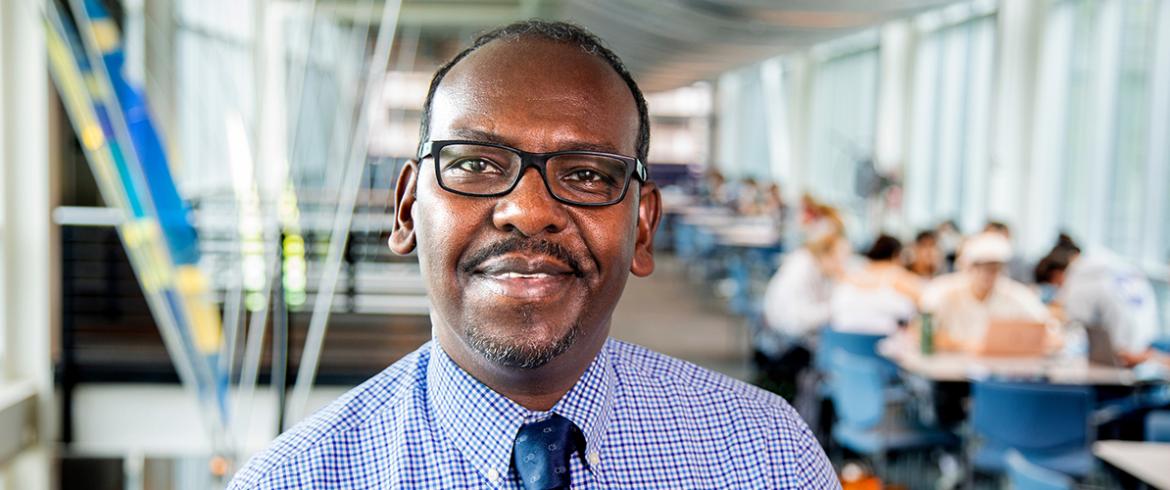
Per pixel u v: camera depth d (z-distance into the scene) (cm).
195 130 533
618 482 79
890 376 486
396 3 362
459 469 76
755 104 1909
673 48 1184
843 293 561
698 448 82
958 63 1061
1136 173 694
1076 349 473
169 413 472
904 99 1133
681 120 2133
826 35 926
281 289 295
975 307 492
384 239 571
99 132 368
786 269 593
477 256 72
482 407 76
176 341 368
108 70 369
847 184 1366
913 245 645
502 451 75
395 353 486
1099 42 751
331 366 474
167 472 468
